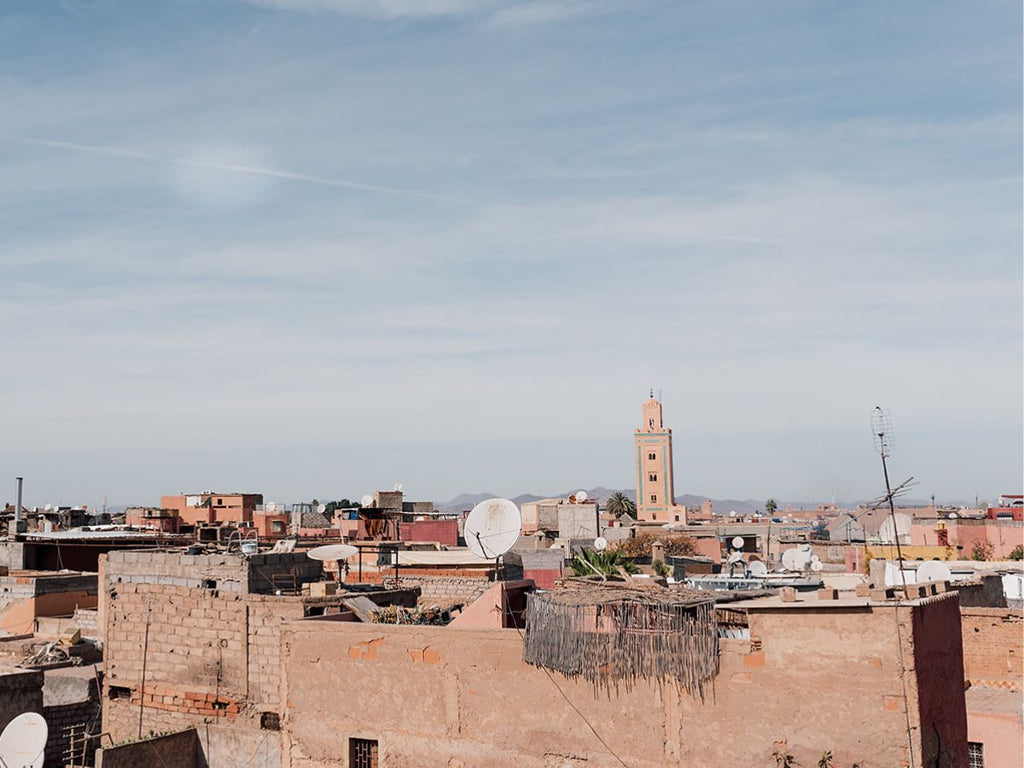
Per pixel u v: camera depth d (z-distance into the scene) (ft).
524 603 91.45
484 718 75.87
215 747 101.91
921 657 64.03
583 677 72.54
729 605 71.56
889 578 148.25
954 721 68.08
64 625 175.32
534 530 360.48
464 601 151.53
